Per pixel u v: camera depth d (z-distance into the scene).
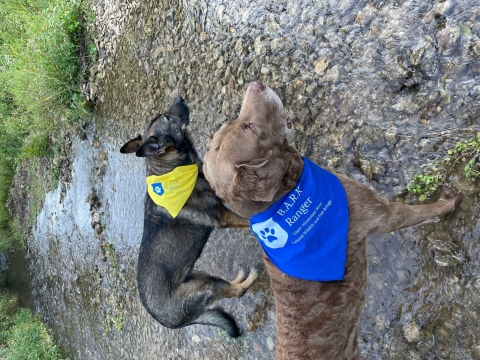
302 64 1.20
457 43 0.90
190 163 1.32
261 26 1.32
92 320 2.44
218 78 1.46
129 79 1.97
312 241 0.81
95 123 2.31
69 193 2.67
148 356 1.88
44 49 2.37
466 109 0.88
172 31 1.70
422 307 0.92
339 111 1.10
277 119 0.85
